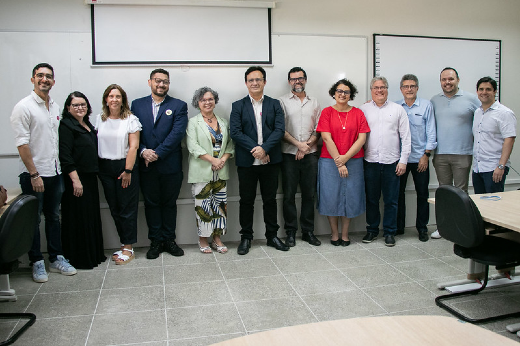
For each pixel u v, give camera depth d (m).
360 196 3.76
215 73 3.84
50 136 3.03
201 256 3.59
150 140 3.51
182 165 3.84
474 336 1.06
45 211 3.16
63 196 3.29
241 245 3.69
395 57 4.20
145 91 3.74
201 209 3.59
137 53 3.69
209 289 2.89
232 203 4.01
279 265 3.35
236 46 3.85
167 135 3.52
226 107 3.90
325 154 3.78
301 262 3.41
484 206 2.52
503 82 4.54
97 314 2.54
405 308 2.57
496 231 2.52
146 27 3.68
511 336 2.22
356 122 3.70
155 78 3.44
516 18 4.49
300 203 4.14
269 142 3.52
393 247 3.79
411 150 3.97
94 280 3.07
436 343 1.03
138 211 3.84
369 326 1.11
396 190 3.84
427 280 3.01
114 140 3.34
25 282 3.04
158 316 2.51
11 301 2.71
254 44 3.88
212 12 3.78
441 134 3.92
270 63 3.93
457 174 3.93
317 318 2.45
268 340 1.05
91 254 3.32
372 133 3.80
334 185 3.74
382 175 3.86
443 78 3.82
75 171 3.17
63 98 3.62
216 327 2.37
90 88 3.65
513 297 2.71
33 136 2.93
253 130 3.60
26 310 2.59
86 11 3.59
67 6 3.55
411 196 4.41
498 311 2.52
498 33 4.46
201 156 3.52
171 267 3.33
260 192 4.00
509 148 3.46
